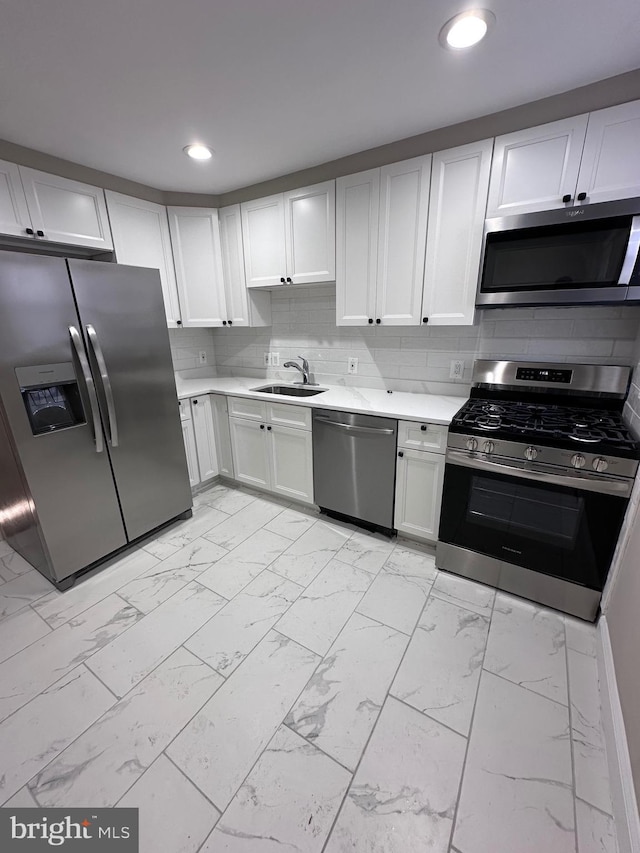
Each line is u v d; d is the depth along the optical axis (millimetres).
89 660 1576
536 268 1734
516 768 1180
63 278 1813
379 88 1584
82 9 1134
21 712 1369
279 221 2539
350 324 2408
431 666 1523
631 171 1545
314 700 1397
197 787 1145
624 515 1533
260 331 3232
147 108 1696
